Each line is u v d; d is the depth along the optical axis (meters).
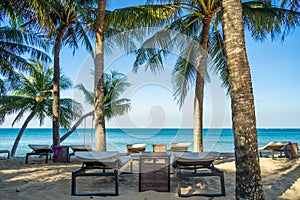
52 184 4.18
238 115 2.69
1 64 8.87
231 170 5.30
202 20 6.49
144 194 3.58
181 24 7.23
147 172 3.79
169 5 6.36
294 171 5.13
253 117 2.67
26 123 11.92
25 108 12.11
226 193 3.64
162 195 3.54
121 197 3.43
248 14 6.16
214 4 6.34
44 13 6.56
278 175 4.77
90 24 8.77
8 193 3.61
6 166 6.14
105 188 3.95
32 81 12.54
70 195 3.52
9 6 6.89
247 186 2.59
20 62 9.05
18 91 12.38
